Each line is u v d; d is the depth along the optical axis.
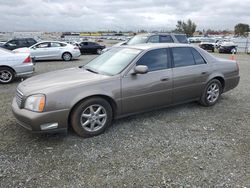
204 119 5.14
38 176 3.19
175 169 3.34
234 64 6.31
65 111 3.95
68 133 4.41
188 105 6.04
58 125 3.95
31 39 20.89
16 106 4.18
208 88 5.80
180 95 5.29
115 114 4.54
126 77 4.50
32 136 4.29
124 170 3.32
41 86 4.08
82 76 4.51
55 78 4.48
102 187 2.99
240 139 4.23
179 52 5.31
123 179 3.13
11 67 8.91
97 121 4.31
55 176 3.19
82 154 3.72
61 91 3.94
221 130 4.60
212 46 31.59
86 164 3.46
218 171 3.29
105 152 3.78
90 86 4.16
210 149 3.88
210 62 5.78
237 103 6.29
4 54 8.99
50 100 3.84
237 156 3.67
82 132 4.19
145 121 5.00
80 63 16.30
